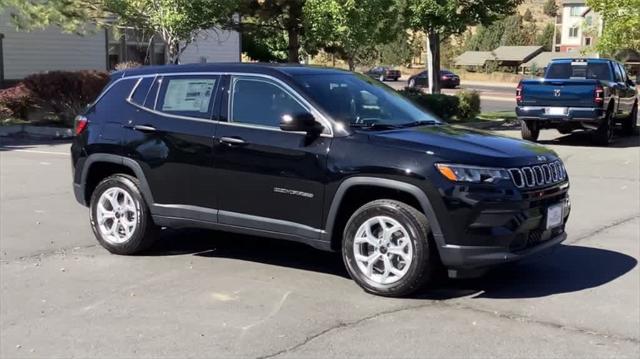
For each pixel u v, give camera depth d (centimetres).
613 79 1752
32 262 666
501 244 530
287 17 2059
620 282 604
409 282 547
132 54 2852
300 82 607
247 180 611
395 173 541
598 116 1573
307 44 2184
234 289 585
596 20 2911
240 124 621
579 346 464
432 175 530
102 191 695
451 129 619
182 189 650
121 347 464
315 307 540
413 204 558
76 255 693
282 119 578
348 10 1891
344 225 591
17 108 2072
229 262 669
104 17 2212
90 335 486
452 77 5656
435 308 537
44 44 2595
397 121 621
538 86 1622
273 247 726
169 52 1994
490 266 539
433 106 2252
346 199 578
